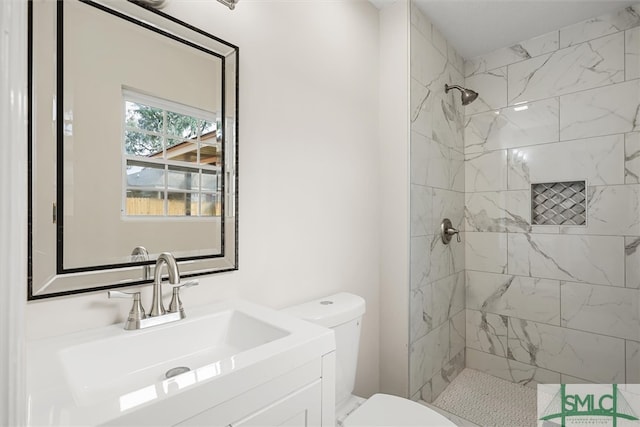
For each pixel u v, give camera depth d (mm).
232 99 1178
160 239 1000
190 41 1072
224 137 1156
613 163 1909
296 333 865
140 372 846
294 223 1435
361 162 1822
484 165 2414
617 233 1897
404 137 1865
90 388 764
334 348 896
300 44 1472
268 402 724
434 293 2102
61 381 629
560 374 2082
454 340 2342
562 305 2082
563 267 2080
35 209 777
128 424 525
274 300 1345
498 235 2346
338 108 1672
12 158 411
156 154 994
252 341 973
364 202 1843
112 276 903
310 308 1368
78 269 843
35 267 777
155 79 991
